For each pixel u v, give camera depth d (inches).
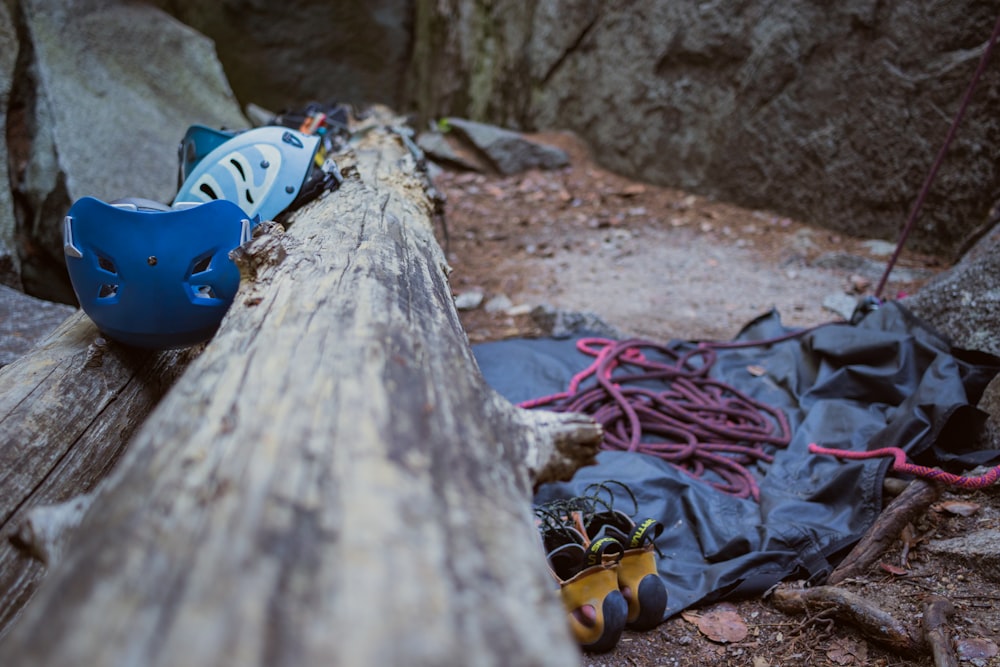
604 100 333.7
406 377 56.2
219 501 40.8
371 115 303.0
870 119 245.6
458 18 430.9
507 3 390.6
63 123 226.1
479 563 39.7
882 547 107.9
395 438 47.8
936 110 228.5
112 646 32.1
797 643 96.0
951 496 117.0
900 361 147.2
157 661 31.2
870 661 91.5
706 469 140.1
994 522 108.7
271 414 49.6
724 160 290.7
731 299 213.8
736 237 262.4
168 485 43.1
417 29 483.5
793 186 271.1
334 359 56.9
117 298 86.0
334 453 45.1
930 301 161.6
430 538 39.8
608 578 94.0
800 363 164.2
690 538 117.6
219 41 467.2
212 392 54.0
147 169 239.9
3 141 217.6
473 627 35.1
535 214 291.1
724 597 104.3
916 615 95.3
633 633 99.0
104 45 251.0
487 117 414.3
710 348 177.8
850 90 250.5
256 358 58.6
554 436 66.0
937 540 108.0
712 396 161.9
